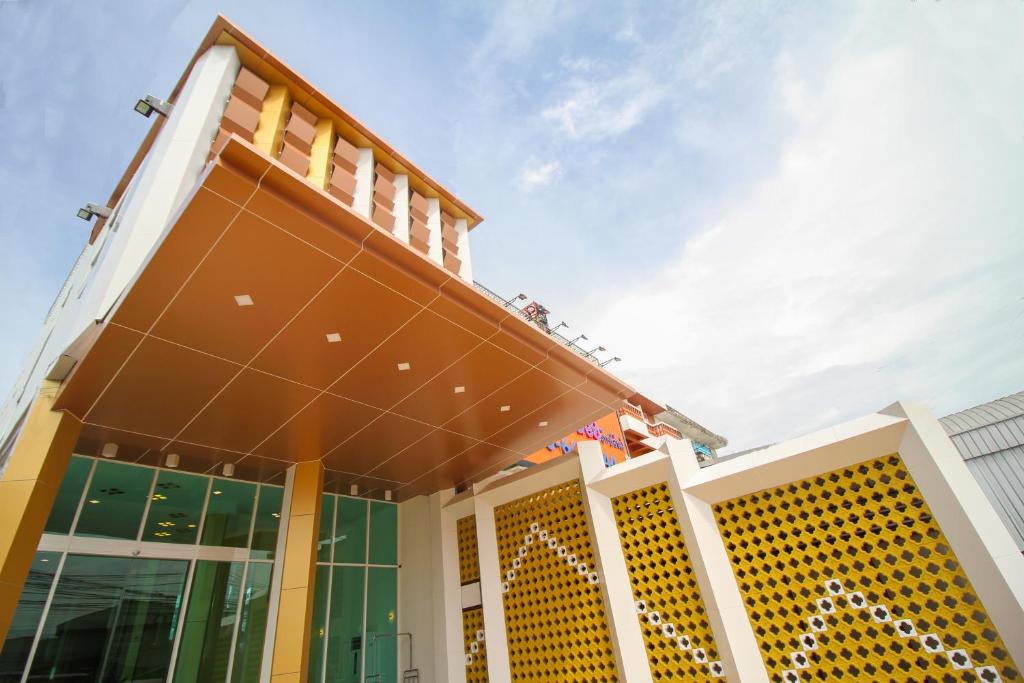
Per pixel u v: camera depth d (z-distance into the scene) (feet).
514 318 27.12
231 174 16.71
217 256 19.48
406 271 22.40
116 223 33.06
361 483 43.80
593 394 35.01
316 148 32.76
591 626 33.35
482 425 36.94
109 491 31.78
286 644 31.58
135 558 31.30
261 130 29.71
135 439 30.73
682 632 29.17
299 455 37.01
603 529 34.04
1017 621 19.29
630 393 35.91
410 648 42.37
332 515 44.21
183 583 32.78
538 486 40.22
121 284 22.76
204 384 26.89
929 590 22.29
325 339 25.34
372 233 20.58
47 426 24.90
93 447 30.76
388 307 24.08
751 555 28.07
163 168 25.50
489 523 42.29
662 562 31.58
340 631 39.88
